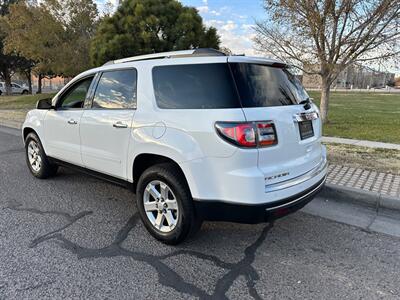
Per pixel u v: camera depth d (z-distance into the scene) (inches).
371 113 611.8
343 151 277.1
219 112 110.6
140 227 147.6
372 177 203.9
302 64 386.0
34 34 793.6
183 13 664.4
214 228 146.5
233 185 109.2
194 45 678.5
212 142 110.7
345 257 123.7
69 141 173.9
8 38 855.7
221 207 113.5
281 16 361.4
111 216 158.7
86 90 165.0
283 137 115.2
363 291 104.0
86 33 853.2
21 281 107.5
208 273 113.2
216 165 111.2
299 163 122.8
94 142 156.5
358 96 1450.5
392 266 118.1
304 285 107.0
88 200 178.7
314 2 336.8
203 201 115.9
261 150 108.9
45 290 103.2
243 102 110.7
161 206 131.0
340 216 160.2
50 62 839.7
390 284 107.7
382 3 319.9
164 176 125.0
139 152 132.8
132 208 168.6
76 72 837.2
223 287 105.8
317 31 351.3
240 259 122.1
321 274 113.0
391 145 302.0
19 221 151.9
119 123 140.7
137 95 137.0
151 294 102.0
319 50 367.6
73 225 148.6
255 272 114.0
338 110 677.9
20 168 239.6
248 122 107.6
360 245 132.6
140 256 123.5
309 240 136.6
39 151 205.6
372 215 161.9
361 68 373.7
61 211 163.9
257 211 109.5
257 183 107.6
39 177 212.2
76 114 166.1
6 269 113.9
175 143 119.1
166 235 129.7
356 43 349.4
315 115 139.5
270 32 383.2
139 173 142.3
